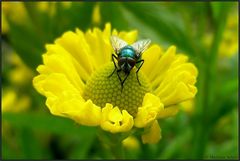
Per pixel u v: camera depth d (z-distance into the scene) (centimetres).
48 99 22
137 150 32
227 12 30
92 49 25
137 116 22
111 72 24
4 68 37
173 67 24
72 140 35
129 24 30
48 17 31
